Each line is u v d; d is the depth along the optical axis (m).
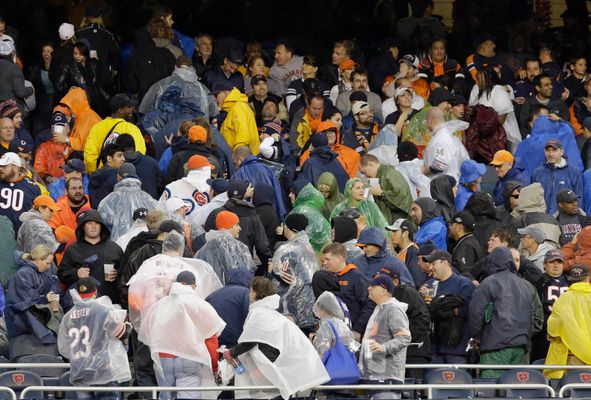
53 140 56.75
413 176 53.66
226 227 43.97
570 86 67.31
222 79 63.56
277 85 65.12
